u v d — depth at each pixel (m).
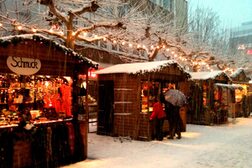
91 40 14.16
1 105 8.02
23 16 15.58
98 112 13.53
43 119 8.26
